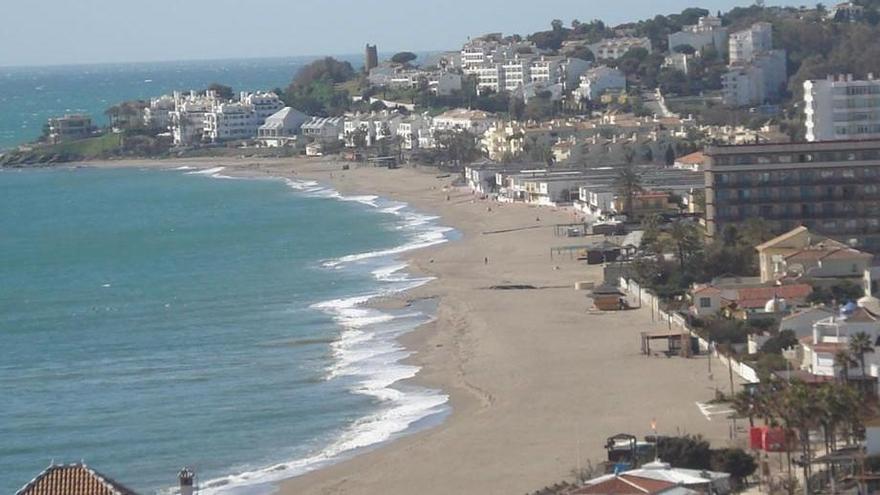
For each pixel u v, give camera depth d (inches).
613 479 4266.7
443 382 6638.8
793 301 7406.5
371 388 6589.6
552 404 6038.4
